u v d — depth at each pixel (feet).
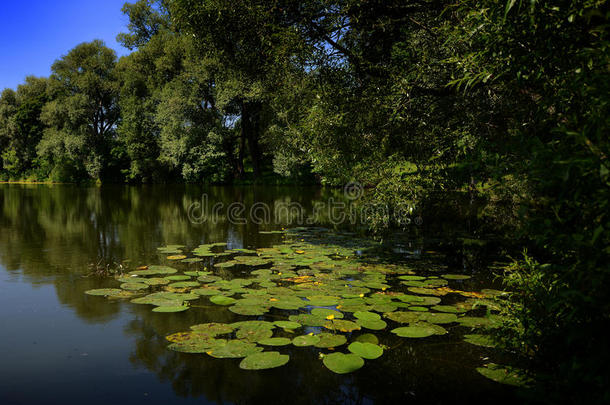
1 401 7.14
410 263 18.44
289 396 7.55
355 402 7.27
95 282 15.14
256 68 20.44
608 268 4.98
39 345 9.59
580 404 6.55
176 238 25.94
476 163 7.67
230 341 9.60
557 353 8.42
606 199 4.82
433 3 14.64
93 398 7.32
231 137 101.40
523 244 22.90
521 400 7.27
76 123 112.57
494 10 7.30
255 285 14.64
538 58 7.09
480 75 8.53
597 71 5.65
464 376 8.25
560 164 5.30
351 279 15.40
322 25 16.88
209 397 7.48
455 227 29.71
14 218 36.73
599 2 5.50
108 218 37.06
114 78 116.16
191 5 18.01
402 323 10.80
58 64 116.57
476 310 11.89
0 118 150.61
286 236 26.86
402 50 17.30
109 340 9.93
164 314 11.73
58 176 127.75
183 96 88.63
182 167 100.99
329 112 17.47
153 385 7.86
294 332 10.50
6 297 13.26
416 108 16.11
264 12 16.37
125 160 118.01
